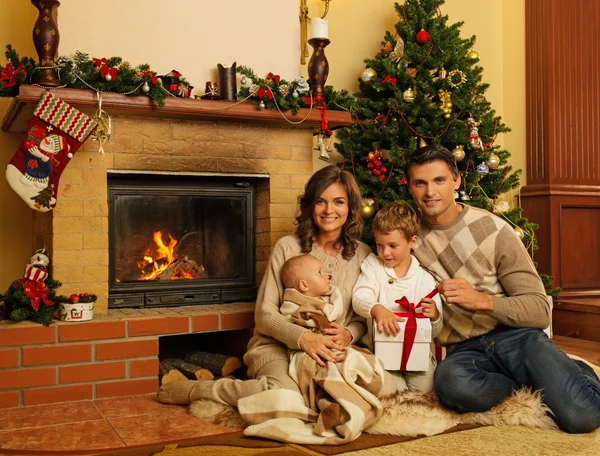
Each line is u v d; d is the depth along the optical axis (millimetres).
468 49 3891
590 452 1893
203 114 2910
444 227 2381
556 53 4359
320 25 3203
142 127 2957
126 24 2947
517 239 2332
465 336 2361
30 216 3367
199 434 2164
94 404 2605
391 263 2396
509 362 2234
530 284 2262
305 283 2373
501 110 4656
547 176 4336
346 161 3730
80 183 2842
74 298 2672
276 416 2125
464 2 4500
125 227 3041
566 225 4379
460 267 2354
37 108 2570
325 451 1934
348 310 2465
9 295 2678
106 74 2674
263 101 2998
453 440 2021
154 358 2789
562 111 4375
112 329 2721
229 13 3152
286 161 3250
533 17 4422
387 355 2273
